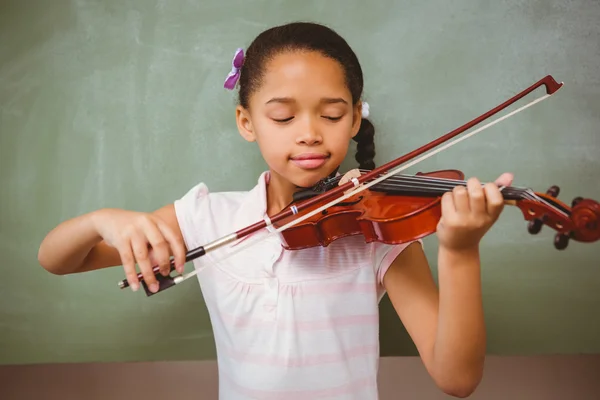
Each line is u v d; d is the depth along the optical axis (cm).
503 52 161
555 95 161
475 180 87
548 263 165
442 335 99
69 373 168
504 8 160
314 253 123
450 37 161
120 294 168
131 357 169
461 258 95
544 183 163
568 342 167
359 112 129
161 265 102
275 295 121
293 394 120
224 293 125
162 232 104
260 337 122
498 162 163
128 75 163
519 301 166
